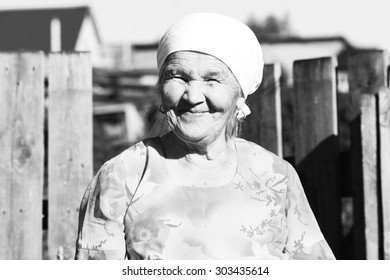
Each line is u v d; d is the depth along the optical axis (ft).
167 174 9.87
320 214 18.01
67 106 18.07
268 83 18.57
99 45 144.97
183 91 9.67
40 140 18.10
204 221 9.70
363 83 17.67
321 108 17.98
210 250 9.59
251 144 10.46
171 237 9.60
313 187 18.08
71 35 127.44
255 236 9.77
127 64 144.87
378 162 17.08
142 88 82.17
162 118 10.43
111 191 9.76
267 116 18.56
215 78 9.65
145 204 9.71
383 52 17.57
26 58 18.13
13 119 18.15
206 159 9.95
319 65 17.97
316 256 10.25
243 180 10.02
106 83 80.59
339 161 17.94
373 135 17.13
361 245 17.44
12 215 18.12
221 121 9.79
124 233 9.75
